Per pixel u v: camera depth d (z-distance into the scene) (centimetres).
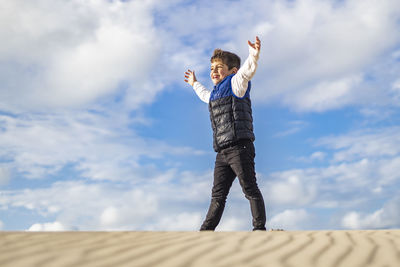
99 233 333
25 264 223
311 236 319
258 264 233
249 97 518
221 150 502
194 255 250
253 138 504
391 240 303
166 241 293
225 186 505
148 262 232
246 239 304
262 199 482
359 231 358
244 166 483
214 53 552
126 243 284
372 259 250
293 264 236
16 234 317
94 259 236
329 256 255
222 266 227
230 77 514
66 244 276
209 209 507
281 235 324
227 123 494
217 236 318
